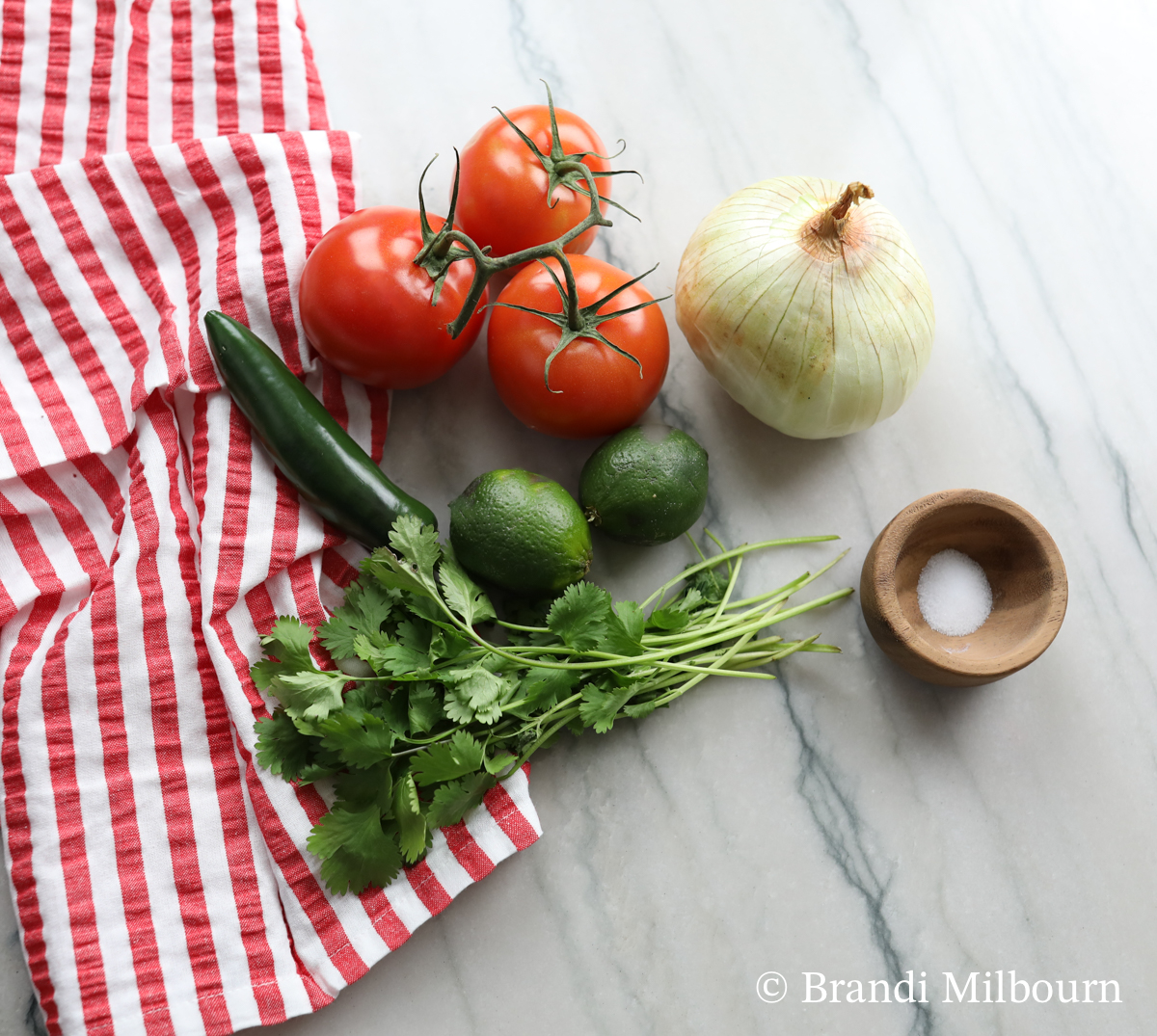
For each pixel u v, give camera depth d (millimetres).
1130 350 599
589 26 597
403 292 512
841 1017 560
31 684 516
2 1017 528
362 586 527
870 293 516
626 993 554
